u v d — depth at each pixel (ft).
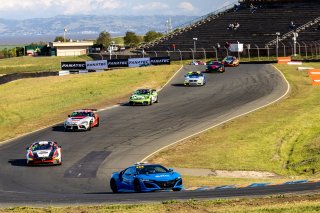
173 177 198.49
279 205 153.99
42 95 587.27
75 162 295.48
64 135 369.50
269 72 644.27
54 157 289.33
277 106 439.63
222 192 187.01
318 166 266.77
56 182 248.93
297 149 312.09
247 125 373.81
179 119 406.41
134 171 203.21
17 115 470.80
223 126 375.25
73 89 612.29
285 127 360.69
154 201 172.45
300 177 246.88
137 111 447.42
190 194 185.37
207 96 506.07
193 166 282.97
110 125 396.57
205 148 320.09
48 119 436.76
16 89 647.15
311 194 170.19
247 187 200.34
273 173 267.39
